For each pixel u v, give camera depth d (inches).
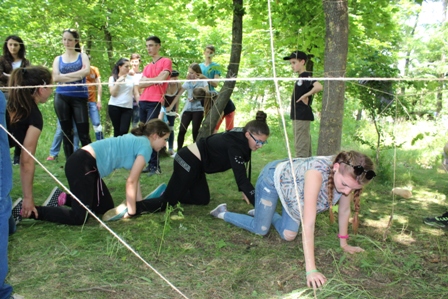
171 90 258.7
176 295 95.7
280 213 157.4
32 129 124.0
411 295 98.7
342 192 101.3
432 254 121.1
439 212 160.4
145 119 227.3
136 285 99.4
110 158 137.9
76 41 207.3
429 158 275.9
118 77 228.1
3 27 374.3
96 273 104.4
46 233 128.3
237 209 162.2
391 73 257.1
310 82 195.0
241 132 144.8
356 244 127.0
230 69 240.8
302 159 119.2
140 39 429.1
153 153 214.5
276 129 379.6
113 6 380.2
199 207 162.9
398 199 179.0
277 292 98.3
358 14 258.7
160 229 133.3
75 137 243.8
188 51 496.7
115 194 178.1
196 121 255.4
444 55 497.0
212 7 259.8
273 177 124.2
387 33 272.1
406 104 243.6
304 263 113.1
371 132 377.4
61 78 201.5
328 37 155.2
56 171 217.6
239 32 240.1
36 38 418.3
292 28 239.6
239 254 118.2
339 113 157.2
